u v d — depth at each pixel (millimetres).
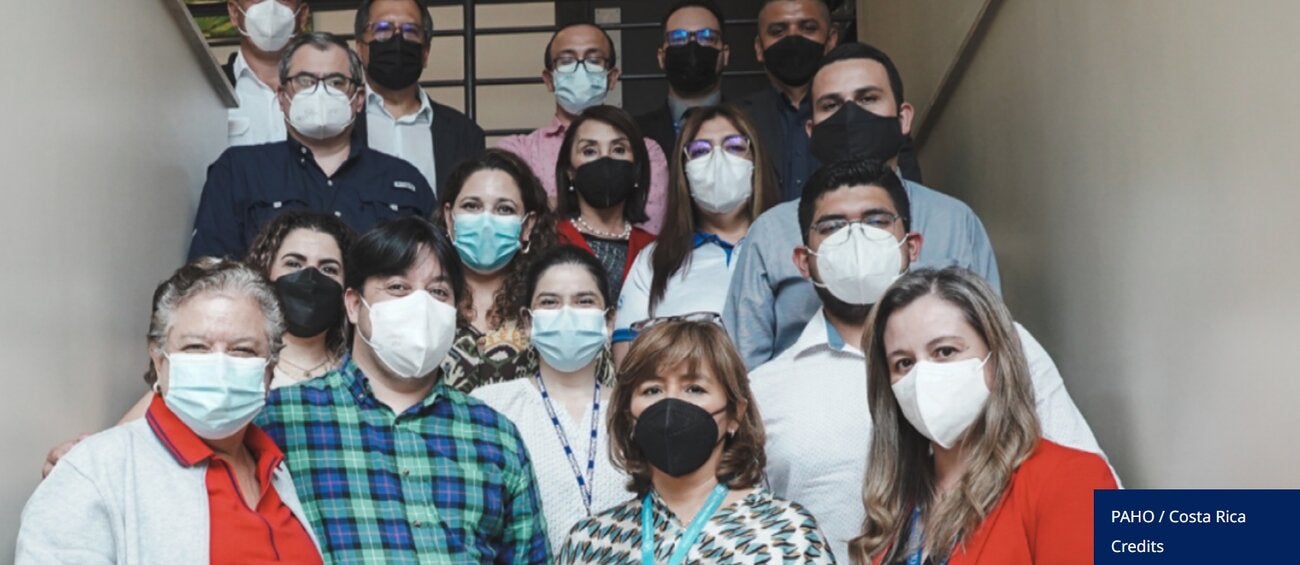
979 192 5527
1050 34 4543
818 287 3893
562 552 3100
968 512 2748
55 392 3309
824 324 3826
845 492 3580
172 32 4387
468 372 4016
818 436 3631
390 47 5273
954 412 2824
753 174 4664
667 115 5715
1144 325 3742
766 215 4320
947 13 5820
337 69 4672
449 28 7449
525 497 3346
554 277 3863
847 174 3887
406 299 3285
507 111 7441
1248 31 3074
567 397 3854
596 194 4758
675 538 2961
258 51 5340
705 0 5680
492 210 4324
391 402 3326
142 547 2689
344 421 3252
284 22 5238
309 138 4707
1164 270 3598
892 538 2912
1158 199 3633
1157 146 3635
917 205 4242
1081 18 4238
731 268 4590
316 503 3164
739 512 2961
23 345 3135
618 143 4801
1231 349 3172
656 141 5633
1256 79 3033
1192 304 3404
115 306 3770
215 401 2771
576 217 4875
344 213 4668
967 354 2850
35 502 2688
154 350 2850
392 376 3334
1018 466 2762
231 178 4582
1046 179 4633
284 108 4676
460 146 5520
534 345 3842
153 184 4160
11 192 3127
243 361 2814
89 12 3699
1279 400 2926
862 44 4516
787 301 4203
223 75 4844
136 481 2742
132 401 3861
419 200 4828
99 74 3746
